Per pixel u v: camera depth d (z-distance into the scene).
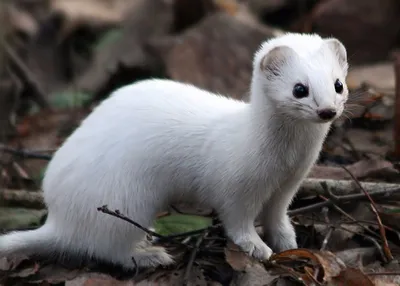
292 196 8.01
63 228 7.91
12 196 9.52
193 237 8.38
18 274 7.80
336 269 7.34
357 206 8.80
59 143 12.20
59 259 8.10
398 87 10.02
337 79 7.14
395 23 15.19
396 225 8.38
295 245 8.15
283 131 7.39
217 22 14.32
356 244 8.30
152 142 7.69
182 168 7.75
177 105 7.86
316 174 9.59
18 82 13.45
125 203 7.66
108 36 17.22
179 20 16.39
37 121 13.59
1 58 9.63
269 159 7.47
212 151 7.64
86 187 7.69
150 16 16.95
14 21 18.34
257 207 7.73
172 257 8.05
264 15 17.20
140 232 7.79
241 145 7.52
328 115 6.86
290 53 7.20
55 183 7.88
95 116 7.99
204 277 7.66
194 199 8.00
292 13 17.16
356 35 15.33
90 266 8.03
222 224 8.00
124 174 7.66
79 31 18.80
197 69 13.88
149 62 15.19
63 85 17.17
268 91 7.30
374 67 13.66
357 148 10.47
